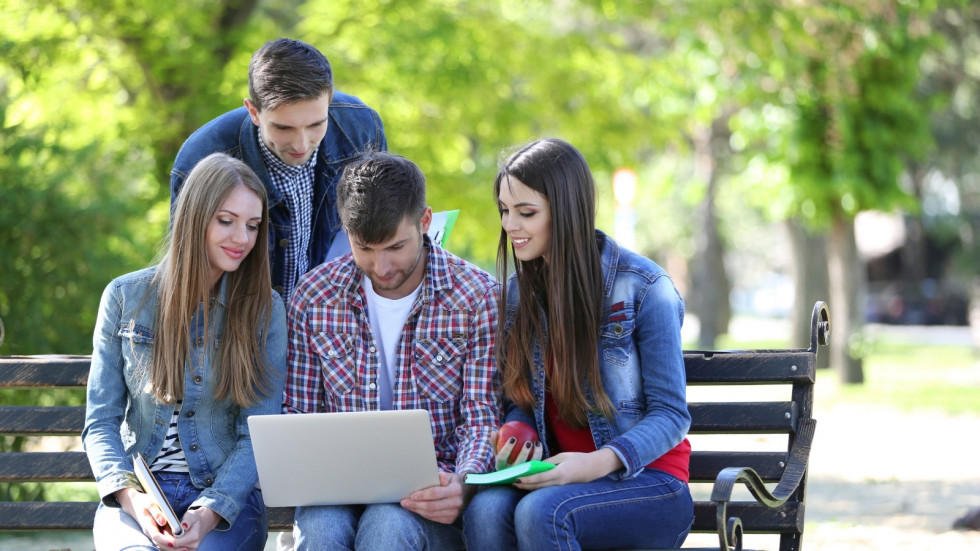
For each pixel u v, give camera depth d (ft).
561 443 18.03
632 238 48.37
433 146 57.47
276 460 16.17
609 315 17.54
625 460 16.44
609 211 90.68
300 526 16.52
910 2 67.62
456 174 58.23
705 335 113.60
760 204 76.02
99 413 17.33
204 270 17.19
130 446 17.54
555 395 17.53
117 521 16.39
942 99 75.05
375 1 54.39
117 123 49.24
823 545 28.35
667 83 64.64
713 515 18.70
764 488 16.35
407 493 16.46
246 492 17.01
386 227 16.74
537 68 59.77
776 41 62.85
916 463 41.70
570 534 15.90
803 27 63.10
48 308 39.52
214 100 48.57
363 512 17.24
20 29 49.11
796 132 71.36
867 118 71.31
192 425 17.42
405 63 53.21
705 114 68.08
